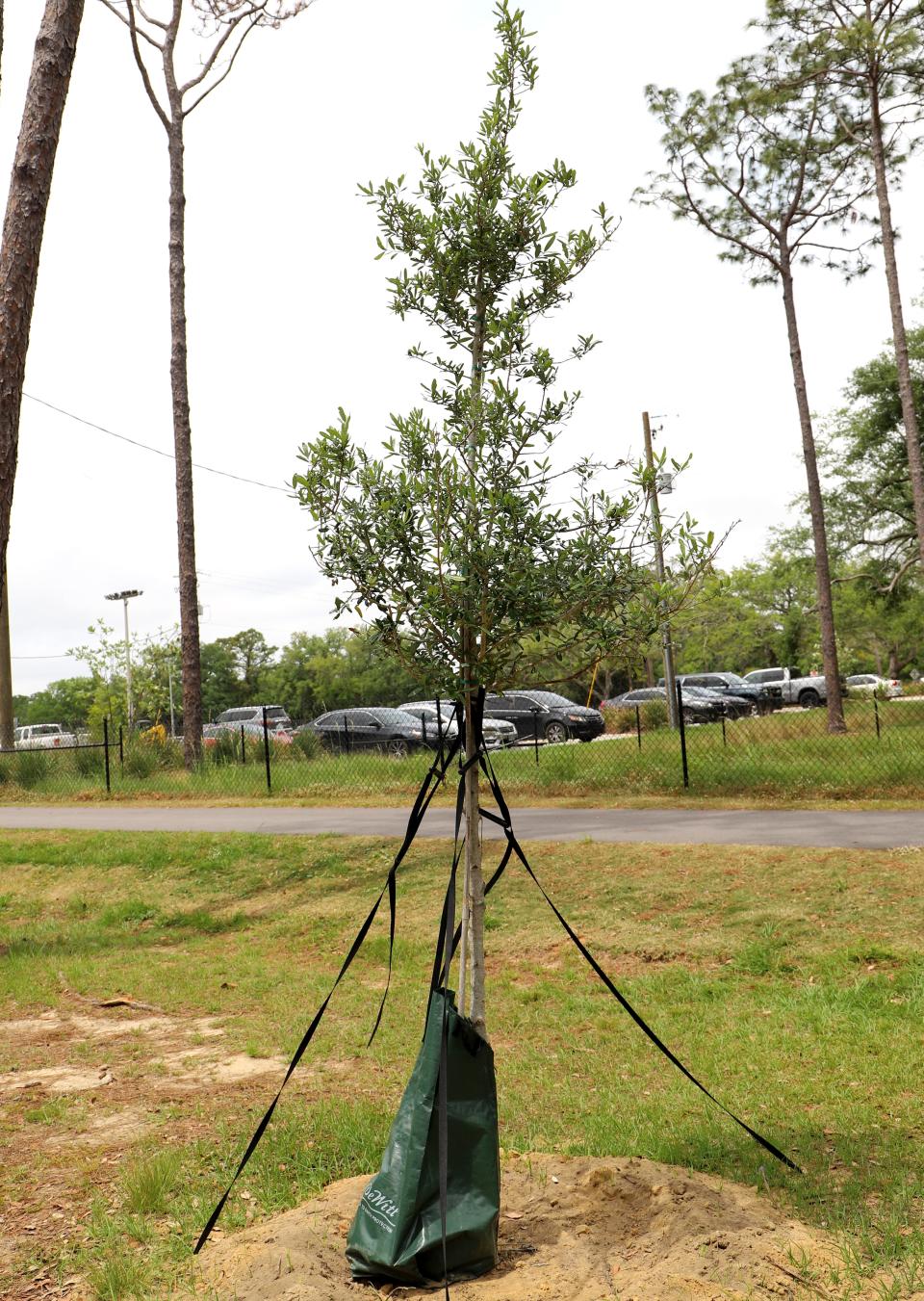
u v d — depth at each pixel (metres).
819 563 25.41
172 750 25.36
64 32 8.40
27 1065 6.32
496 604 3.70
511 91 4.15
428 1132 3.35
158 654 56.78
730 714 36.50
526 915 9.22
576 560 3.84
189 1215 3.93
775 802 14.19
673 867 9.84
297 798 19.03
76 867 13.57
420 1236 3.27
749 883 9.05
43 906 12.22
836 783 14.78
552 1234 3.59
